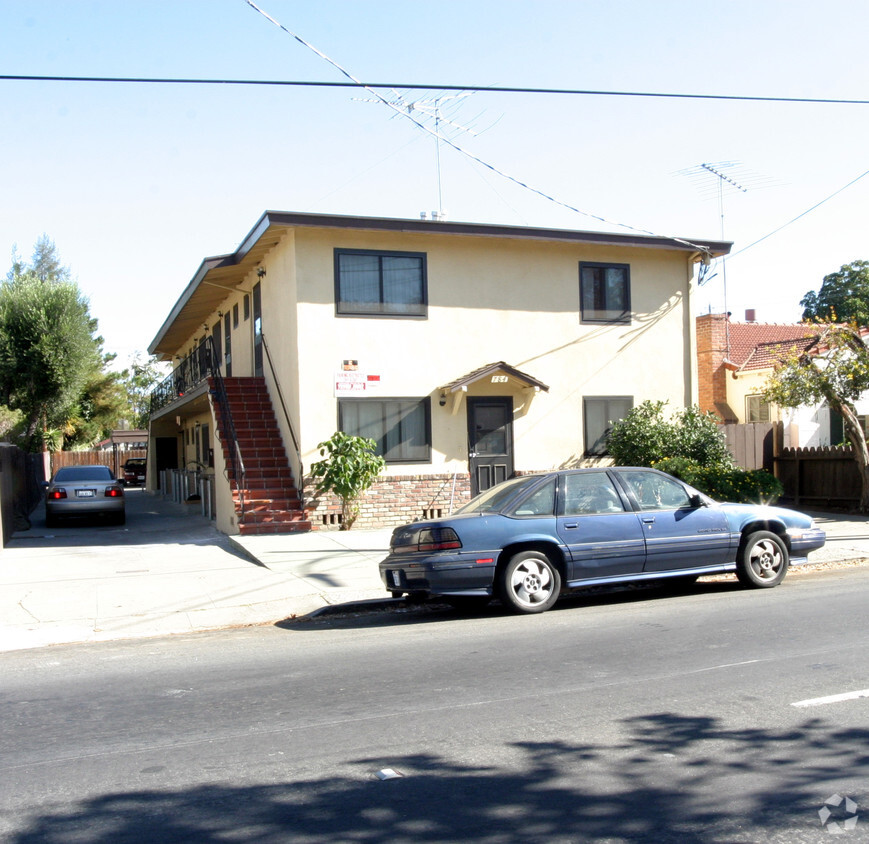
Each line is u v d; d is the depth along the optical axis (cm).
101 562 1448
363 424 1811
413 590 970
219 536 1803
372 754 530
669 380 2077
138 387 6519
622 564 1004
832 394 1788
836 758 501
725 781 472
